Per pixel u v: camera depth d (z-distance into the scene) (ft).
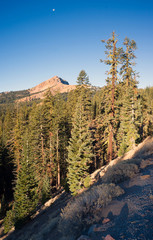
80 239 12.80
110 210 16.48
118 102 74.28
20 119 141.90
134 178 25.21
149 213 13.00
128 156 52.85
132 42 85.40
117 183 26.32
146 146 47.09
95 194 20.81
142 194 17.75
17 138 131.03
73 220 16.89
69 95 167.32
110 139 73.10
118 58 72.28
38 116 107.14
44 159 105.60
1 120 272.72
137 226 11.64
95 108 161.58
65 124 119.24
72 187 54.90
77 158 57.41
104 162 112.68
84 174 56.39
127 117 83.41
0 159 129.70
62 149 113.29
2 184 132.57
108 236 11.11
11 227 75.92
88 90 107.96
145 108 109.40
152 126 103.81
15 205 68.74
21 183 70.38
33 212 68.33
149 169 27.27
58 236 22.95
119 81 72.49
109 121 72.43
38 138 106.52
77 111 63.82
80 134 60.34
